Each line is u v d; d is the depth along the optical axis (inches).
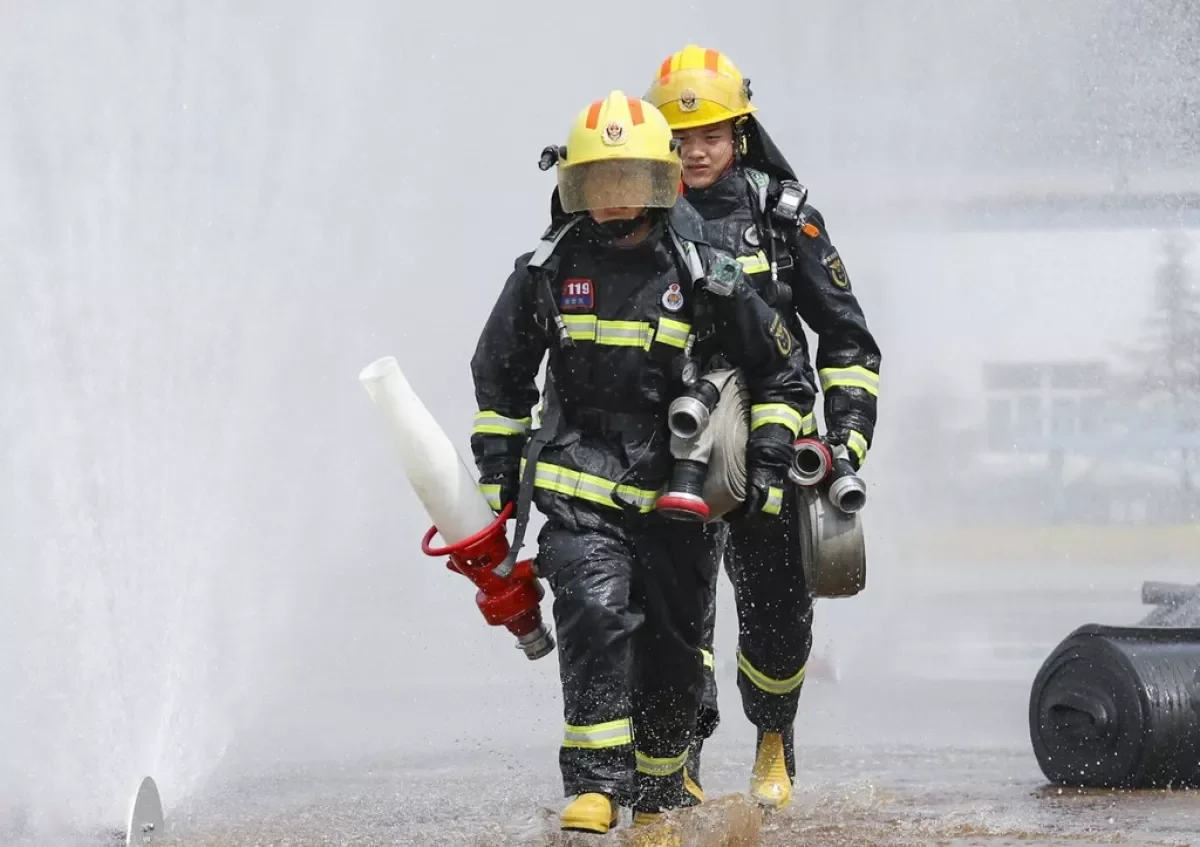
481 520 522.9
